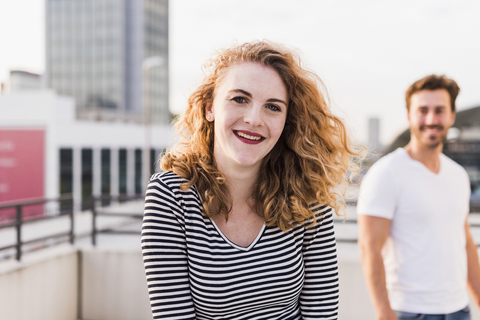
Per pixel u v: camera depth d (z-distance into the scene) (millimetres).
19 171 22109
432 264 1671
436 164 1769
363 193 1761
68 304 4086
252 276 1198
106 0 44812
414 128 1771
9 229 11820
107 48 44938
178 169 1254
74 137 23547
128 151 27734
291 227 1263
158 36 48719
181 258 1206
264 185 1299
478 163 12641
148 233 1189
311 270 1354
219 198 1230
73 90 45938
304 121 1362
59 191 22625
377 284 1666
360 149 1604
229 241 1219
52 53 46469
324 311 1335
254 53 1240
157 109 48281
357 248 4258
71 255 4137
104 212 4398
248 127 1209
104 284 4191
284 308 1282
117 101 44594
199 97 1345
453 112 1780
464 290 1747
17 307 3484
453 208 1699
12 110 22250
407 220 1700
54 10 46375
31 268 3637
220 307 1184
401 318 1720
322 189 1336
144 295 4098
